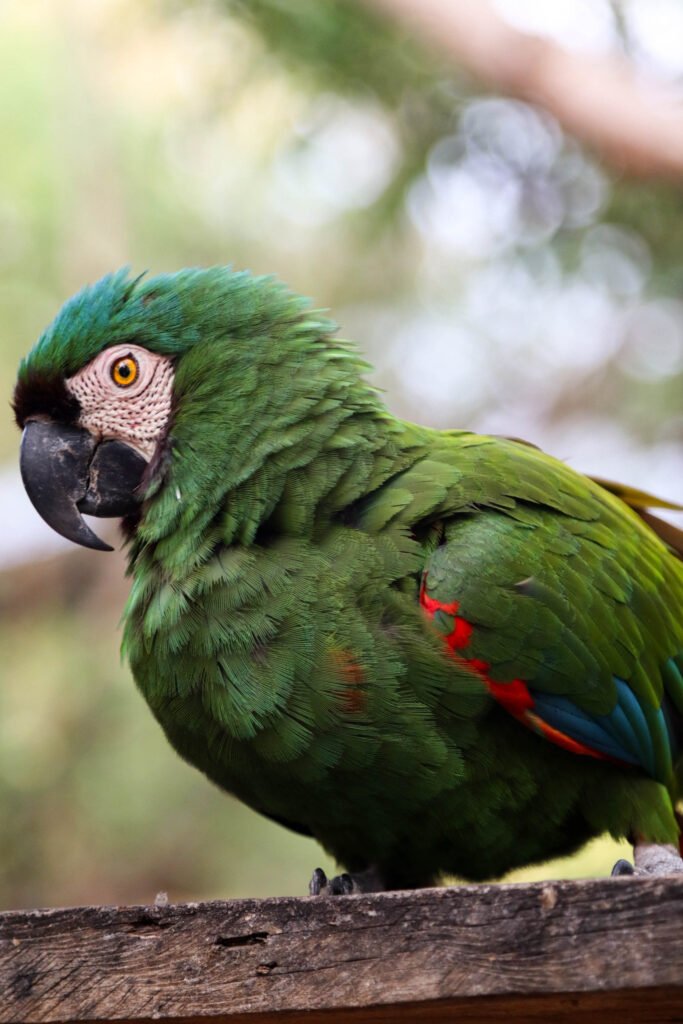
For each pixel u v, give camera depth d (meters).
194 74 9.66
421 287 10.58
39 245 10.30
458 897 3.12
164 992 3.31
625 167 7.71
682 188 7.68
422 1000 3.09
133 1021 3.35
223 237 10.39
